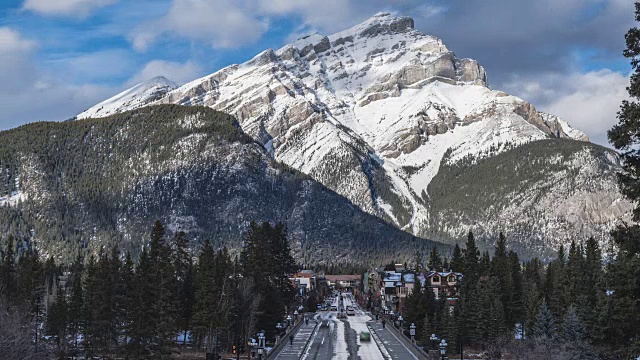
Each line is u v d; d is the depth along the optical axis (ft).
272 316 461.37
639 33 140.56
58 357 334.24
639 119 138.62
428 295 490.08
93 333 354.74
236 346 361.92
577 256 460.55
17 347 258.57
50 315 398.83
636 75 141.79
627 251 148.77
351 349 408.87
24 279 484.33
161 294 345.72
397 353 392.47
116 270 430.61
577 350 297.12
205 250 487.20
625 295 165.17
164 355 355.15
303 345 427.74
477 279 553.23
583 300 364.38
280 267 561.84
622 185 145.79
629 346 177.27
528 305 469.57
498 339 391.24
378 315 645.92
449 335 417.90
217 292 412.57
